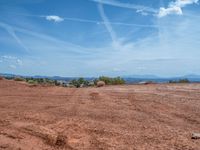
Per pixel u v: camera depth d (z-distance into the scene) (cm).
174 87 2603
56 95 2159
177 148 815
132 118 1234
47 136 956
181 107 1487
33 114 1351
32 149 836
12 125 1119
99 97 2003
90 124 1120
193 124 1109
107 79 4069
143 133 980
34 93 2269
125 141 889
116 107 1540
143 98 1881
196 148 812
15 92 2314
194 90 2273
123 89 2609
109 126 1086
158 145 845
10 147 850
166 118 1223
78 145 860
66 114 1348
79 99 1919
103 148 825
